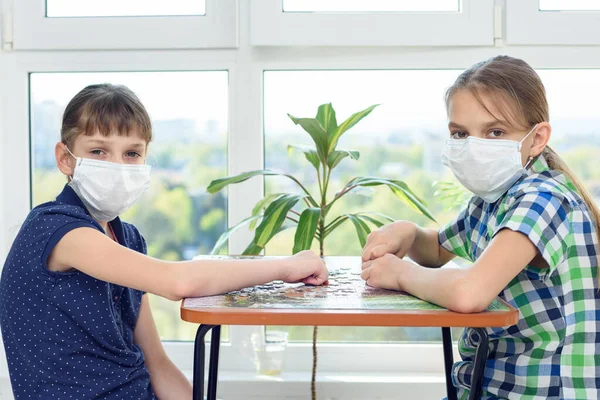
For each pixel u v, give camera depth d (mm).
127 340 1202
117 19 1707
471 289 880
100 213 1171
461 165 1086
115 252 1020
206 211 1773
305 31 1674
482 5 1665
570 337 1012
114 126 1118
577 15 1664
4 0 1720
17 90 1737
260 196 1741
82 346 1080
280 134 1755
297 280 1065
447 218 1757
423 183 1755
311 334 1795
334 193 1761
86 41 1708
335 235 1768
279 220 1407
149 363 1292
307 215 1405
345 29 1674
